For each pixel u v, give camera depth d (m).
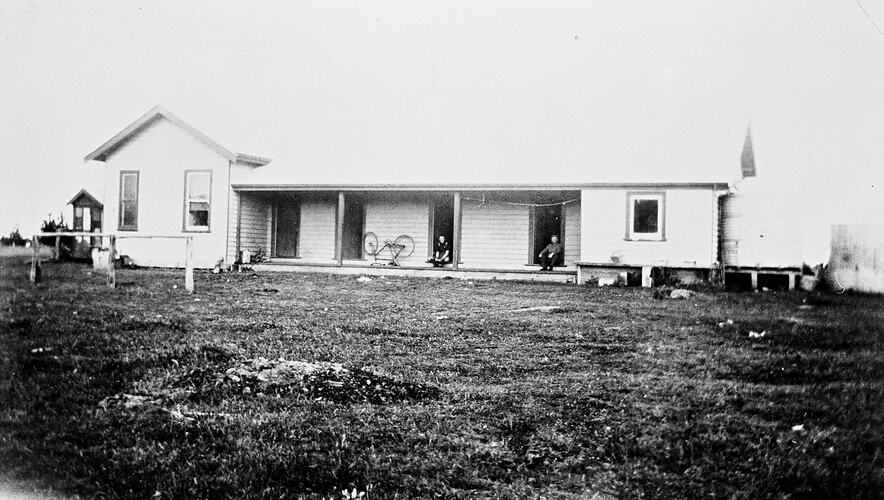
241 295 13.73
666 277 17.02
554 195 20.03
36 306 11.24
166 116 21.44
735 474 4.95
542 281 18.05
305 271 20.44
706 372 7.54
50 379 6.75
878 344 8.89
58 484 4.74
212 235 21.14
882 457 5.13
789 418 6.00
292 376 6.84
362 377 7.00
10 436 5.36
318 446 5.29
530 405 6.33
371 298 13.66
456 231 18.97
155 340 8.62
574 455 5.27
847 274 16.69
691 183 16.97
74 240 24.92
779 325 10.48
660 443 5.46
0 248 25.11
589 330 10.09
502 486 4.79
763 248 18.14
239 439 5.34
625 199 17.62
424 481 4.82
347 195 22.16
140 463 5.01
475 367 7.77
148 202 21.91
